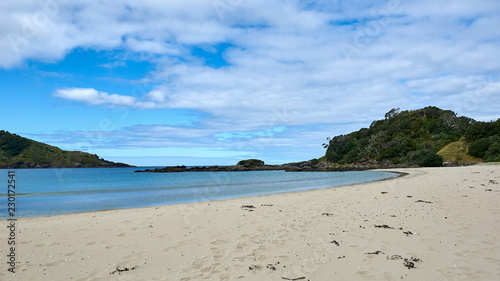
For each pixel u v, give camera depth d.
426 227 7.73
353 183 28.55
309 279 4.65
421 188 16.97
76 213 12.28
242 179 47.16
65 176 61.53
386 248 6.13
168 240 7.21
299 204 12.62
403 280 4.49
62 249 6.55
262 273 4.97
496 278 4.41
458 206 10.59
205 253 6.14
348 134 139.75
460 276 4.54
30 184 38.38
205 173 85.06
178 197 20.28
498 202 11.13
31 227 8.73
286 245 6.57
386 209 10.63
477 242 6.26
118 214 11.34
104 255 6.12
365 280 4.55
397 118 123.25
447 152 76.44
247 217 9.88
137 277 4.91
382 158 95.88
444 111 118.12
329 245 6.48
